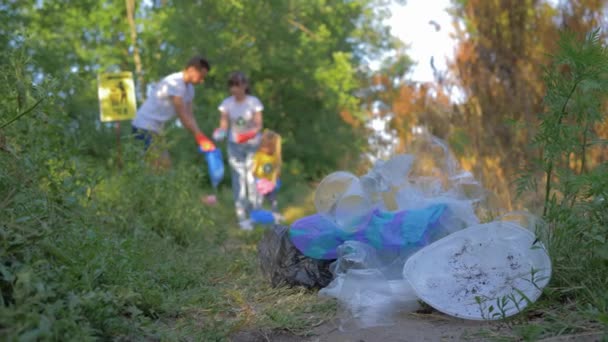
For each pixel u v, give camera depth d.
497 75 6.02
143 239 4.92
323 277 3.82
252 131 8.45
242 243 6.11
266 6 14.28
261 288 3.94
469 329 2.90
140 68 12.91
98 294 2.60
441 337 2.83
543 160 3.46
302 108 16.31
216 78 14.48
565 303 3.01
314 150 15.39
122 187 5.89
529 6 5.95
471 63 6.12
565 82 3.31
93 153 10.55
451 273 3.20
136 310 2.77
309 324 3.18
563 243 3.22
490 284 3.12
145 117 7.70
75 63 12.62
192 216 6.26
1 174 2.91
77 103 10.20
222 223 7.49
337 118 15.64
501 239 3.24
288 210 8.95
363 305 3.14
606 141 3.33
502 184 5.36
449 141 6.19
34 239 2.68
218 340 2.86
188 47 13.30
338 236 3.77
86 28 13.95
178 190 6.30
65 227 3.17
